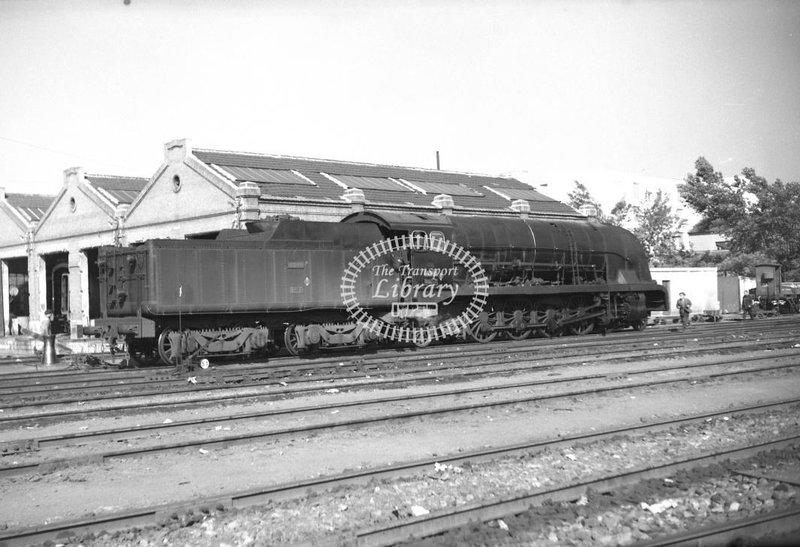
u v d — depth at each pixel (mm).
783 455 8672
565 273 28312
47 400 14445
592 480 7434
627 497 7258
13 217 47125
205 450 9859
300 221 21656
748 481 7824
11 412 13398
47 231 44250
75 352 27078
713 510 7055
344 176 37125
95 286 42156
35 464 8984
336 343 22109
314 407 12633
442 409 11977
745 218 49250
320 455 9641
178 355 19266
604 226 30969
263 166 34844
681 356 20391
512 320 26453
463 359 20234
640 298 30672
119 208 38062
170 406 13297
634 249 30969
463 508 6621
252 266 20469
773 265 44438
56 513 7516
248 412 12492
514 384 15109
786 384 15180
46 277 45781
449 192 40000
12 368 22500
